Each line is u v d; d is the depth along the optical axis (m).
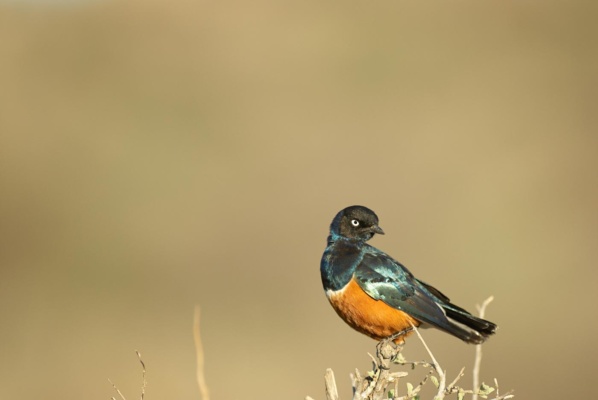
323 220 36.91
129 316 29.36
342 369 25.86
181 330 28.23
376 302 12.60
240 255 34.53
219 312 29.61
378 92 46.41
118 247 34.75
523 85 47.19
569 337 28.59
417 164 39.81
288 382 25.11
